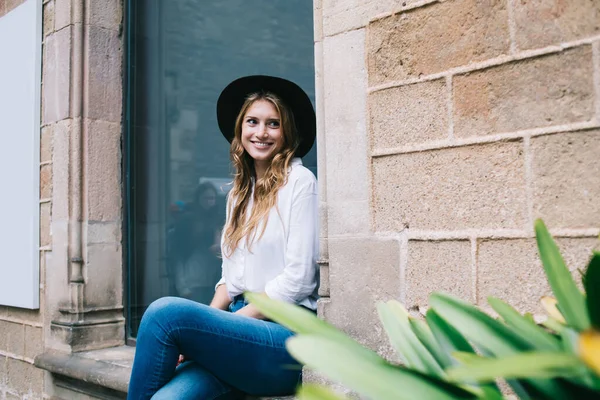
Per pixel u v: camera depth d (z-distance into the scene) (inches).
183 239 113.7
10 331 133.0
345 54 72.1
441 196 62.8
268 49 104.1
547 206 55.2
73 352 110.9
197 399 64.1
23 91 127.5
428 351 31.5
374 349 67.1
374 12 69.4
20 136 127.6
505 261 57.7
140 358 64.6
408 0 66.2
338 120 72.5
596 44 52.7
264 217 74.4
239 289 77.9
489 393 25.0
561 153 54.5
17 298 126.1
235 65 108.7
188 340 64.0
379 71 68.6
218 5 112.1
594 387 24.3
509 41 58.3
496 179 58.7
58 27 120.1
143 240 119.8
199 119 112.7
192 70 114.8
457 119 61.8
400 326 32.9
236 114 88.5
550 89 55.4
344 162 71.7
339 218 71.8
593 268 26.2
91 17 117.9
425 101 64.5
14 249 128.0
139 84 122.6
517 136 57.4
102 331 115.2
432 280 63.1
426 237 63.6
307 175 74.9
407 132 65.9
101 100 118.6
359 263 69.5
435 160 63.4
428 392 22.5
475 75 60.6
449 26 62.7
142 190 120.7
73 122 115.9
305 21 98.7
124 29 123.7
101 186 117.3
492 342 28.8
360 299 69.0
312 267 72.1
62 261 115.4
